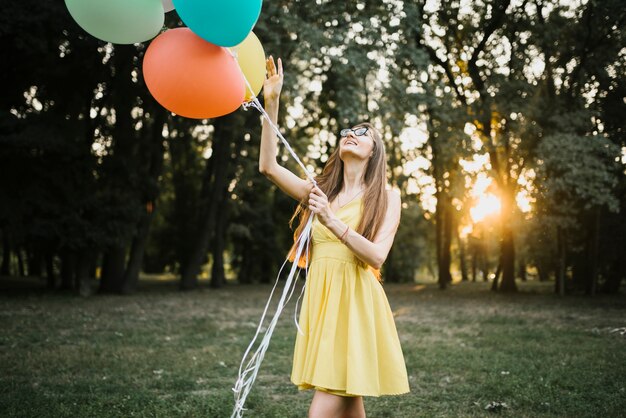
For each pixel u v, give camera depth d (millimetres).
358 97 14203
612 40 19406
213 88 2648
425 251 41219
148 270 40000
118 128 17984
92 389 5137
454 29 20875
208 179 24453
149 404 4621
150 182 18094
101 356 6758
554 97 19281
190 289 22047
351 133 2865
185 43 2631
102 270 19531
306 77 19031
